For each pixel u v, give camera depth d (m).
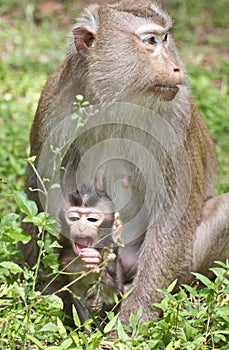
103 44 11.66
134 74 11.52
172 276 11.94
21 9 29.02
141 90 11.56
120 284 11.32
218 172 14.73
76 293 11.13
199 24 28.86
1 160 17.03
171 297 10.13
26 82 22.05
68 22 28.23
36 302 10.09
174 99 11.87
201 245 12.60
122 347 9.39
